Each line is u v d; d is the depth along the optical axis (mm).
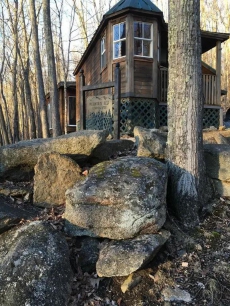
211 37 10023
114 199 2812
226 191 3719
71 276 2537
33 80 16531
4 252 2617
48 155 3566
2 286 2264
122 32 8844
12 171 3861
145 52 8867
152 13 8578
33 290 2236
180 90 3398
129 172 3088
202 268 2729
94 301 2455
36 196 3477
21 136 16797
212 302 2430
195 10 3332
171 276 2668
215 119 10234
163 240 2777
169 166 3523
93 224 2850
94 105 5910
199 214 3406
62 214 3217
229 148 3930
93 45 11859
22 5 11828
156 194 2912
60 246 2641
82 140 3881
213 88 10242
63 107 15758
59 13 13148
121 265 2525
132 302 2459
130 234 2770
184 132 3393
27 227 2842
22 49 14219
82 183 3049
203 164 3518
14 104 10617
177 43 3373
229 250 2908
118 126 5449
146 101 8852
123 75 8805
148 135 3977
